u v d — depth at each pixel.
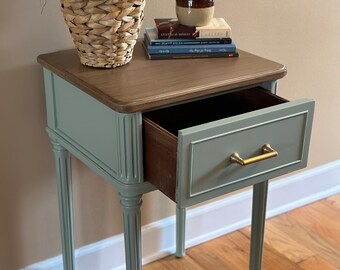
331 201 2.39
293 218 2.27
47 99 1.56
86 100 1.37
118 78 1.35
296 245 2.11
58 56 1.51
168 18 1.70
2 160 1.64
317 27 2.09
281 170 1.38
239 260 2.03
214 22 1.55
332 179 2.42
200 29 1.49
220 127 1.21
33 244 1.79
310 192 2.37
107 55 1.38
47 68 1.48
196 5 1.48
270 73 1.42
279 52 2.04
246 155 1.29
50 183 1.75
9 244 1.75
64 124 1.52
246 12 1.90
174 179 1.22
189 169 1.21
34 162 1.70
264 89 1.47
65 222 1.70
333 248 2.09
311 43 2.10
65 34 1.60
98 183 1.83
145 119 1.26
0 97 1.57
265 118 1.27
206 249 2.09
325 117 2.28
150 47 1.49
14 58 1.55
